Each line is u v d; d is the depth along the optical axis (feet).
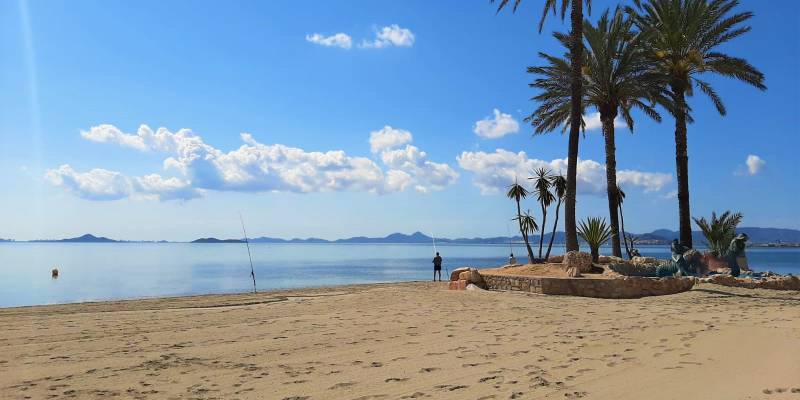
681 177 84.33
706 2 81.00
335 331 33.53
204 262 323.78
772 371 19.58
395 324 36.19
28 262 292.20
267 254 568.82
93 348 28.35
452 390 19.01
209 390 19.84
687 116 90.74
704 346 25.43
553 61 83.41
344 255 548.72
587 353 25.00
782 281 55.47
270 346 28.60
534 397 17.74
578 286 54.03
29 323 38.88
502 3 79.46
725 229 82.23
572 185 72.69
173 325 37.09
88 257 395.75
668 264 63.00
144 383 20.92
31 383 21.02
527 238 131.85
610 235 71.20
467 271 66.33
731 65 81.15
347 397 18.57
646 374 20.33
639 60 82.74
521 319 37.65
